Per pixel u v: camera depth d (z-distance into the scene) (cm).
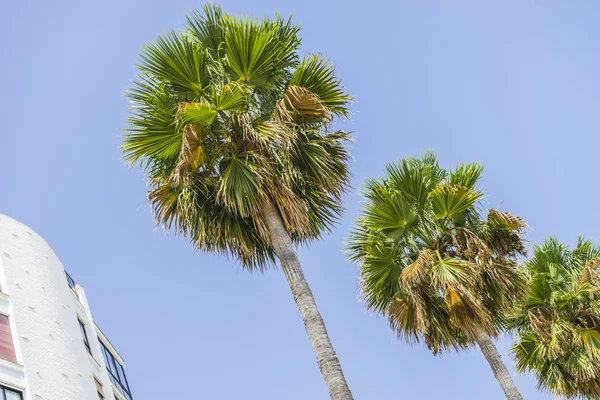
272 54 1245
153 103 1226
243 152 1189
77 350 2762
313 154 1214
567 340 1753
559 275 1916
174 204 1234
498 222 1619
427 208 1617
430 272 1503
